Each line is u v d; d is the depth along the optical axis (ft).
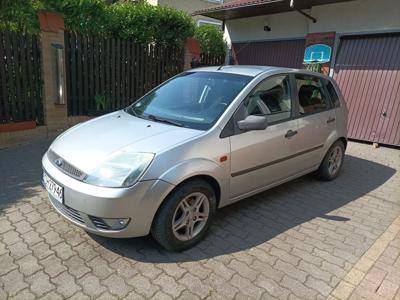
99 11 25.27
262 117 10.87
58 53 20.98
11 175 15.02
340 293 8.74
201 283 8.70
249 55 35.27
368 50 25.40
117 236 8.95
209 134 10.26
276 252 10.32
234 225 11.80
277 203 13.88
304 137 13.76
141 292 8.23
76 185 8.84
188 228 10.00
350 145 25.43
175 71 30.30
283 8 29.55
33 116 20.92
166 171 9.05
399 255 10.61
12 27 20.93
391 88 24.41
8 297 7.82
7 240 9.99
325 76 16.21
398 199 15.20
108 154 9.18
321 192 15.40
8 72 19.16
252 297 8.37
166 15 28.89
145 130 10.44
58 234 10.43
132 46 26.30
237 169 11.00
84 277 8.62
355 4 25.57
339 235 11.64
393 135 24.61
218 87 12.21
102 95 24.77
